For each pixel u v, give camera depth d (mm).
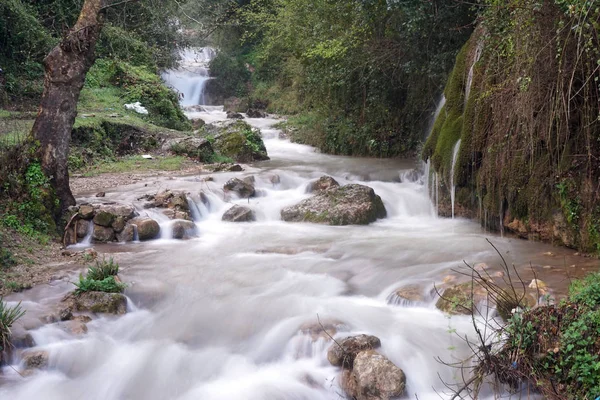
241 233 10445
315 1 18297
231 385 5871
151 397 5871
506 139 9336
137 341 6684
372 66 17281
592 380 4973
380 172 15188
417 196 12336
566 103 8031
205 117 28328
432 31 15203
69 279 7945
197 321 7027
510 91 9109
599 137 7828
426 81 16719
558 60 7867
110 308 7129
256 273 8297
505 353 5508
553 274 7422
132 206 10469
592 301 5543
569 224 8562
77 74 10016
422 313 6832
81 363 6309
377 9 15898
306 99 23531
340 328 6465
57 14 21688
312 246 9422
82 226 9891
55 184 10008
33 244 9102
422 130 17281
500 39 9469
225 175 14141
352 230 10531
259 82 34594
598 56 7391
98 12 9984
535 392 5258
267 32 24750
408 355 5977
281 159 18328
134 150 17188
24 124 14836
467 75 11094
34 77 20375
